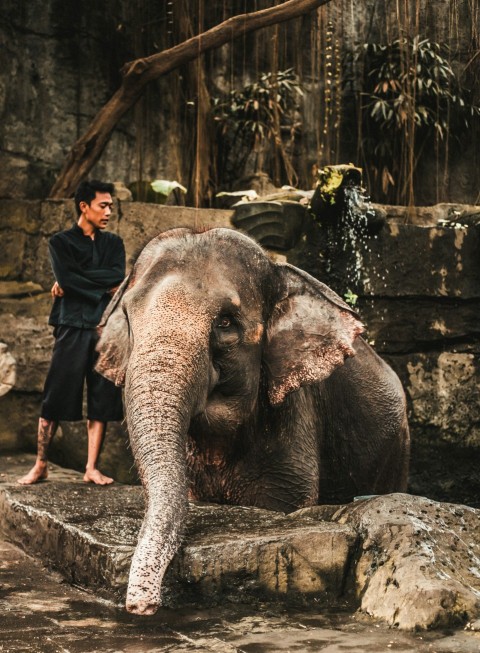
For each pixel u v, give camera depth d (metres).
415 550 3.61
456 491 8.98
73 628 3.29
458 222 9.27
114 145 10.97
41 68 10.38
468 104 12.09
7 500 4.95
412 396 8.77
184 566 3.57
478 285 9.00
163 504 3.40
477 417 9.04
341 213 8.26
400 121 11.47
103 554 3.73
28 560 4.48
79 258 5.69
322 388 5.57
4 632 3.23
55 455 7.77
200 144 11.05
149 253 4.71
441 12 11.84
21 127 10.18
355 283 8.45
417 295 8.73
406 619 3.31
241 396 4.59
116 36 11.11
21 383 7.97
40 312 8.09
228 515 4.16
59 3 10.49
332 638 3.17
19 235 8.39
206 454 4.93
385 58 11.91
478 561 3.77
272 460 5.04
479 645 3.08
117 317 4.86
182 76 11.50
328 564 3.74
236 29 9.27
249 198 9.43
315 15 11.59
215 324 4.33
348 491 5.87
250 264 4.62
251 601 3.65
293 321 4.82
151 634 3.21
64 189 9.46
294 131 12.02
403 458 6.37
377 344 8.61
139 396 3.82
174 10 11.23
